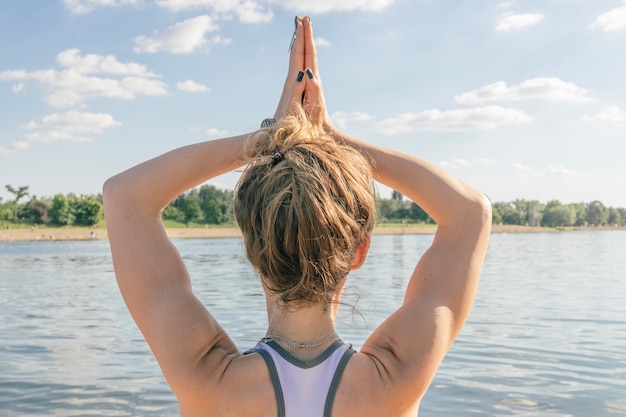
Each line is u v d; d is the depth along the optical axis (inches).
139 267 47.1
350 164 46.1
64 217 4377.5
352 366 45.0
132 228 48.1
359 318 446.0
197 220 4653.1
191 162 49.7
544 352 331.9
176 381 44.8
